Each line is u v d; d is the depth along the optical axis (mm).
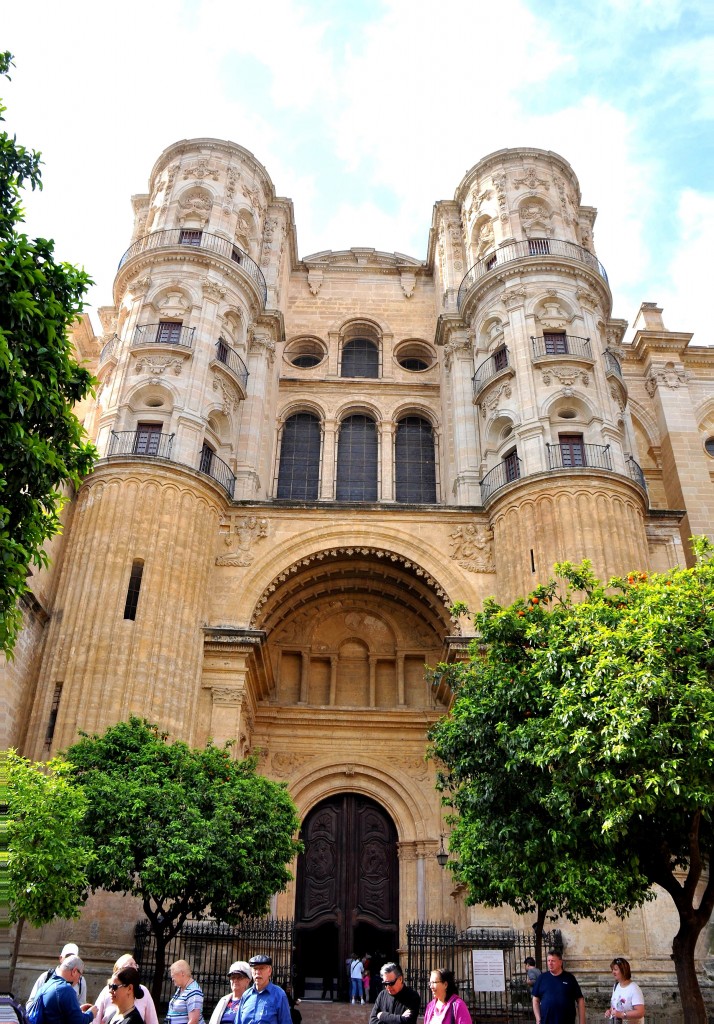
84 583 26812
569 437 31406
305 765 30844
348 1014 23828
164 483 28453
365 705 32344
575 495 28547
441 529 30672
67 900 15922
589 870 14641
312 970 29922
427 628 33094
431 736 18969
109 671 25359
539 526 28531
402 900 28984
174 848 17703
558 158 39406
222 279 34625
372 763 30922
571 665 14820
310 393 39000
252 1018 8922
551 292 34062
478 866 17094
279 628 32812
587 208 42000
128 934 22375
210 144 38688
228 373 32875
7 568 12203
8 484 12547
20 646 25219
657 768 13344
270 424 36719
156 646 26188
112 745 20422
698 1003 13328
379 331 41500
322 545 30219
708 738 13148
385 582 32469
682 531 37406
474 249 38719
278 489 37031
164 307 33469
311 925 28891
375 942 29141
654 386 41594
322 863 29922
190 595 27688
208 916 21906
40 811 15734
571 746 13883
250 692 29625
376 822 30719
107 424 30422
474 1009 21891
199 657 27500
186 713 26266
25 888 15312
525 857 15430
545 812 15648
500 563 29500
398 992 10375
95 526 27672
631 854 14508
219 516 30109
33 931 22000
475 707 16797
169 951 22688
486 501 30828
